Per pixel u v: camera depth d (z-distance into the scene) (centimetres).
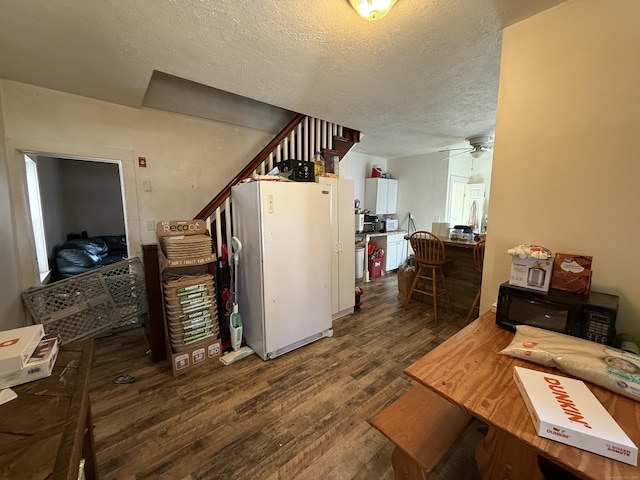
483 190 569
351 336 282
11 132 228
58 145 247
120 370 222
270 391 197
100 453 147
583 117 130
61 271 357
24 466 63
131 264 269
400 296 402
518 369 95
